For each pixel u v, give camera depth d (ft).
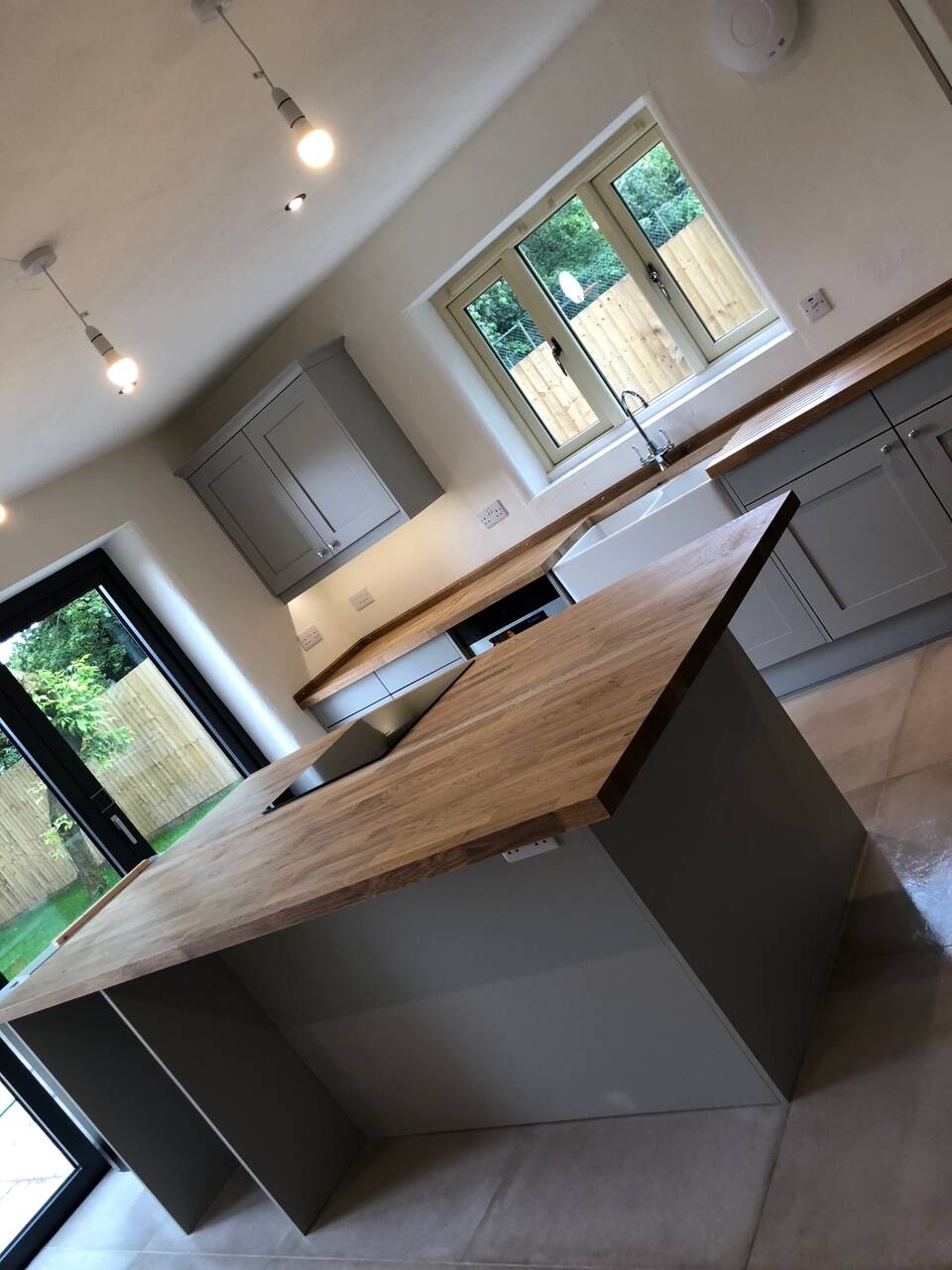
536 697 7.06
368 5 8.55
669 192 13.55
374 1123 9.56
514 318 15.33
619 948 6.88
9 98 6.60
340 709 17.04
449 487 16.33
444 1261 7.54
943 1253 5.20
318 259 14.43
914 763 9.39
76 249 9.10
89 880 15.31
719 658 7.80
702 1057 6.95
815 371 12.87
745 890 7.22
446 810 6.15
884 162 11.53
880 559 11.25
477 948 7.68
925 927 7.39
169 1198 10.30
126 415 14.92
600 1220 6.91
